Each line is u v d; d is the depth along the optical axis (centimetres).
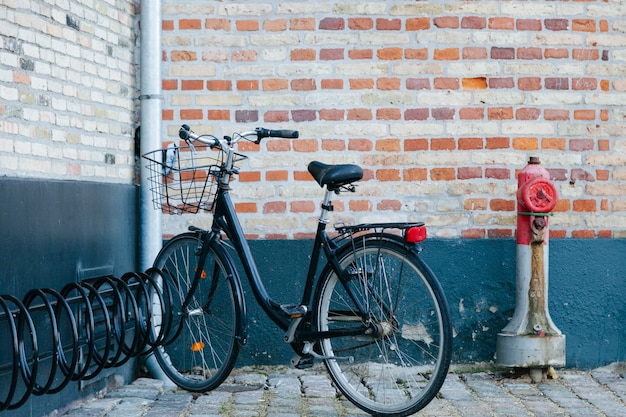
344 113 539
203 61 540
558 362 507
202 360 533
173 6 539
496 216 540
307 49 538
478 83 539
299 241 538
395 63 539
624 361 540
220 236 473
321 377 523
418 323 529
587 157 542
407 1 538
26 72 393
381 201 540
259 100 539
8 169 374
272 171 540
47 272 403
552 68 540
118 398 469
